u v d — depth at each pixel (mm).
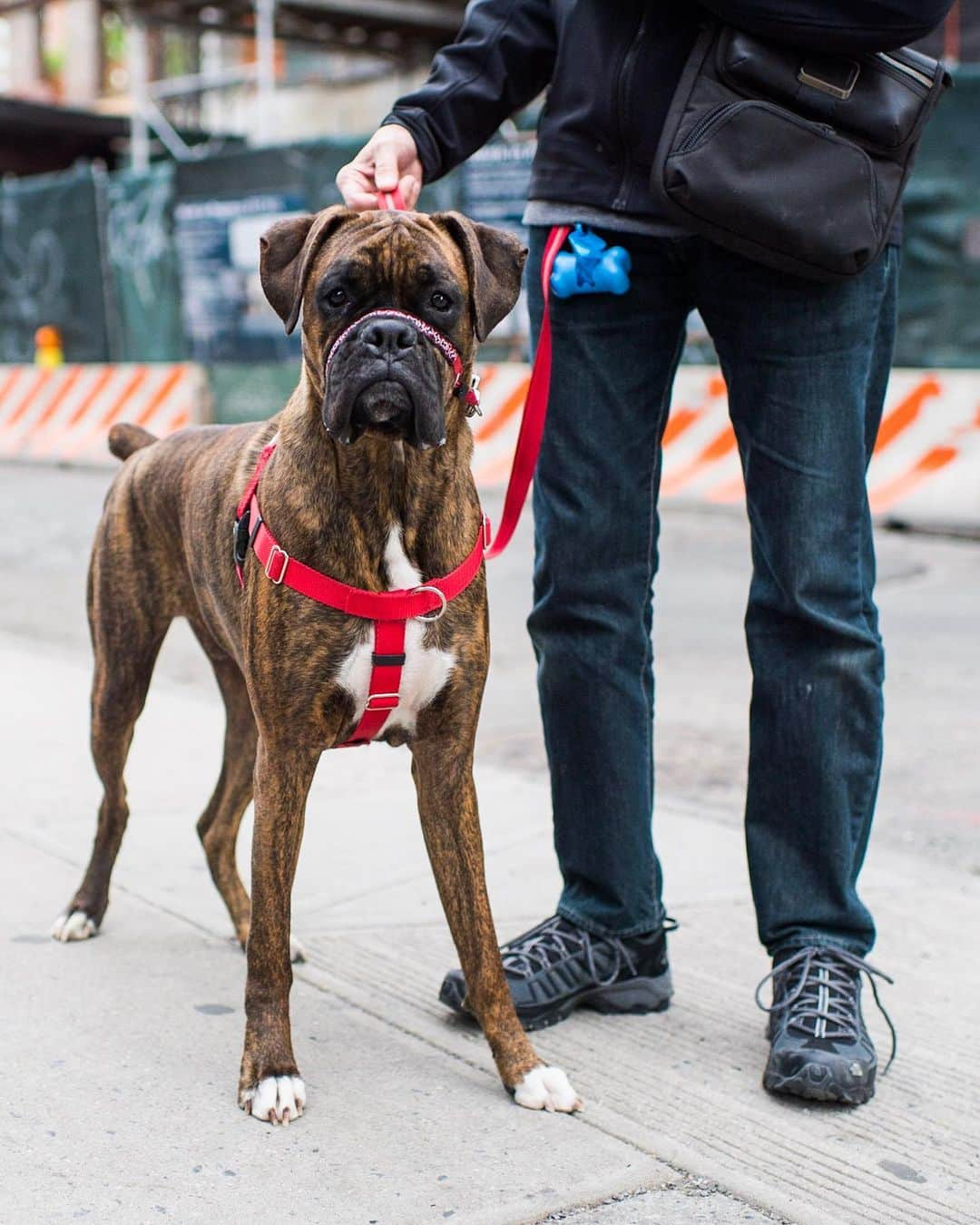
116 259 12172
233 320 11359
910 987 2729
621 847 2611
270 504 2295
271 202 10922
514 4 2641
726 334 2455
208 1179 2062
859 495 2434
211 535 2598
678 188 2260
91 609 2986
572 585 2551
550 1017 2604
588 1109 2295
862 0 2164
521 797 3893
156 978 2770
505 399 9680
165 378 11852
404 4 14641
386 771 4129
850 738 2471
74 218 12383
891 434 8219
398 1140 2188
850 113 2277
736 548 7668
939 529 7984
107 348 12445
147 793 3930
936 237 7922
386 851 3477
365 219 2270
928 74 2342
